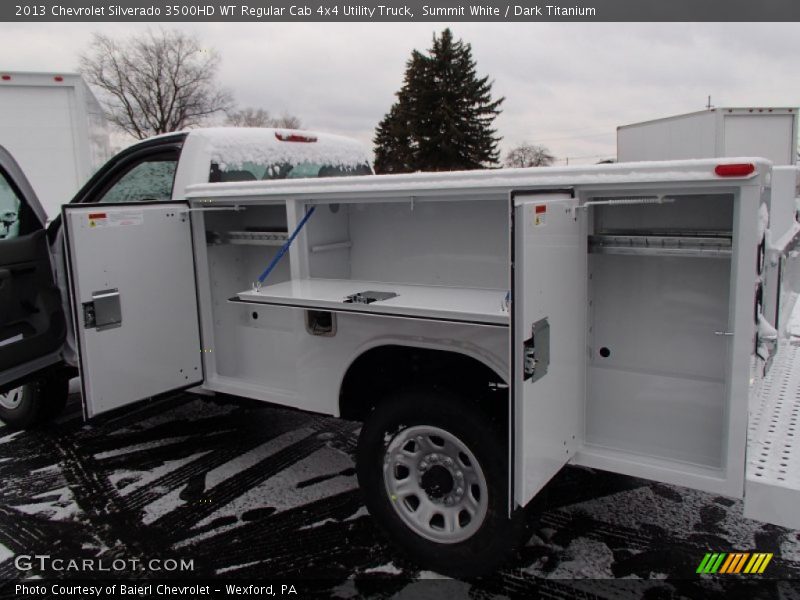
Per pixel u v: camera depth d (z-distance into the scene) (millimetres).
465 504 2615
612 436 2580
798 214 3861
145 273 3404
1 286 3473
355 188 2861
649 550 2852
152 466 3846
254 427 4445
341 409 3094
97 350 3215
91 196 4332
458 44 44156
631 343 2496
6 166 3646
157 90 37688
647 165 2188
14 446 4199
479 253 3023
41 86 7965
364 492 2834
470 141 43562
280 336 3547
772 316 2762
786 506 2033
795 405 2557
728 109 11000
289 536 3043
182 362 3613
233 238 3580
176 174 3883
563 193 2293
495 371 2555
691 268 2354
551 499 3312
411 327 2719
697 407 2395
